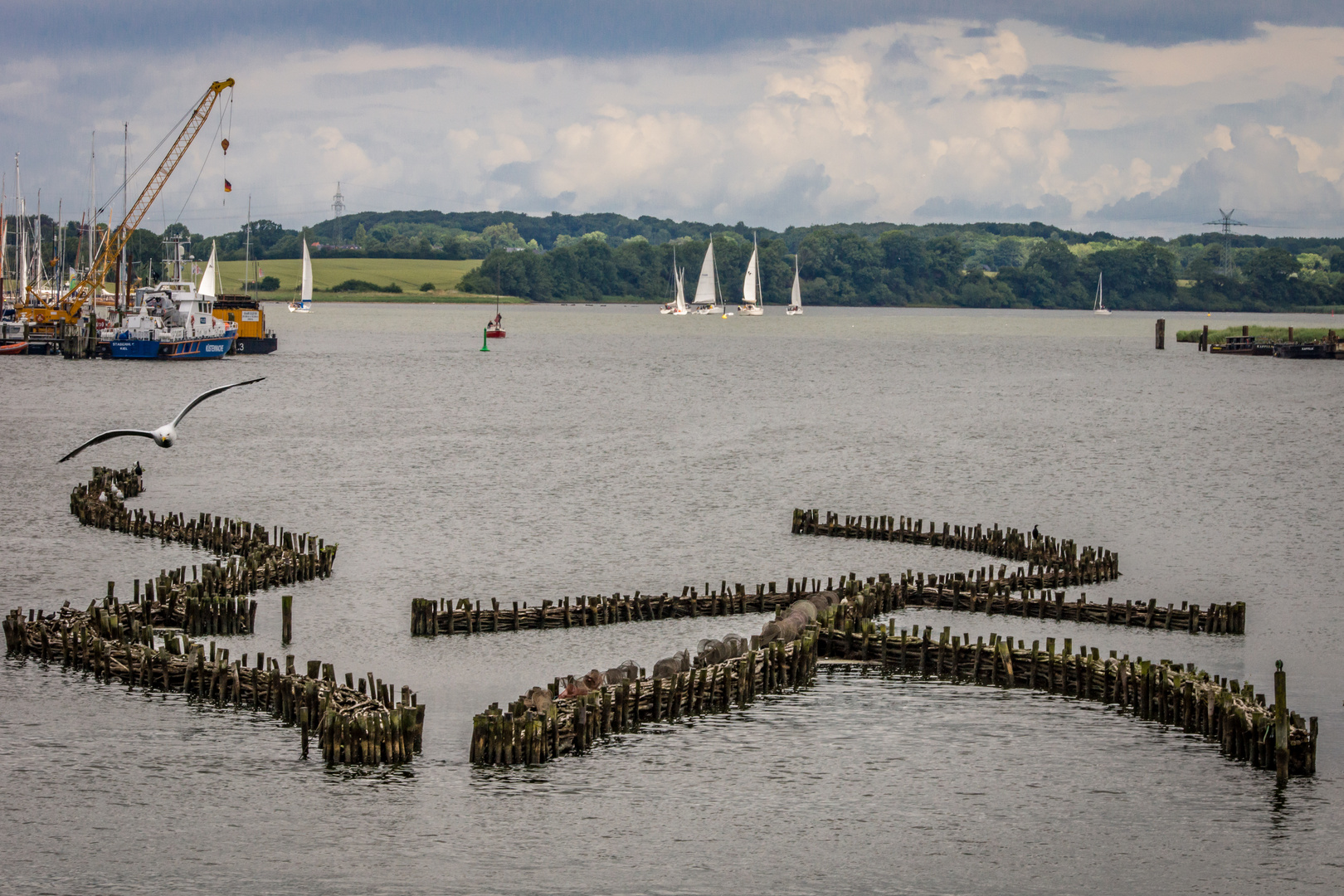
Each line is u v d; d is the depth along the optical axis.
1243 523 85.44
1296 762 44.09
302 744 44.38
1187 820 40.47
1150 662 50.62
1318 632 60.66
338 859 37.34
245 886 35.94
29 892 35.44
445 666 54.31
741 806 41.19
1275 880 36.91
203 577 61.69
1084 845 38.94
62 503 86.69
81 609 61.12
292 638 57.62
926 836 39.44
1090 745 46.56
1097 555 72.81
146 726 46.62
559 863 37.50
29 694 49.44
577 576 70.19
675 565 72.94
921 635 60.00
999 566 73.75
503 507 88.38
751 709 50.38
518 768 43.78
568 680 48.19
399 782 42.38
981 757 45.38
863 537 80.12
